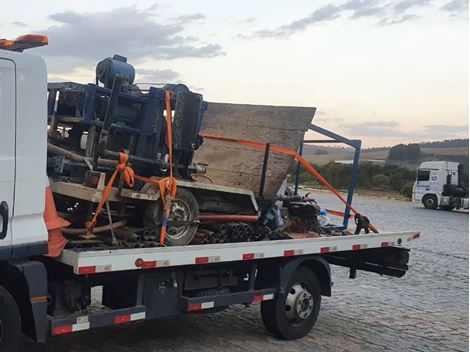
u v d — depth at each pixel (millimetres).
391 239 8242
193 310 6043
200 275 6281
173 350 6395
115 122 5918
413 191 38219
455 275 12352
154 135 5984
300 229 7641
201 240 6164
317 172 8062
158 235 5719
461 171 38000
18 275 4812
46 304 4855
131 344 6500
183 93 6082
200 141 6461
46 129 4914
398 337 7559
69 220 5625
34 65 4805
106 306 5781
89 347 6281
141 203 5770
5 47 4965
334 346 6977
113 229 5613
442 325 8281
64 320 4977
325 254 7746
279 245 6660
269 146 7156
